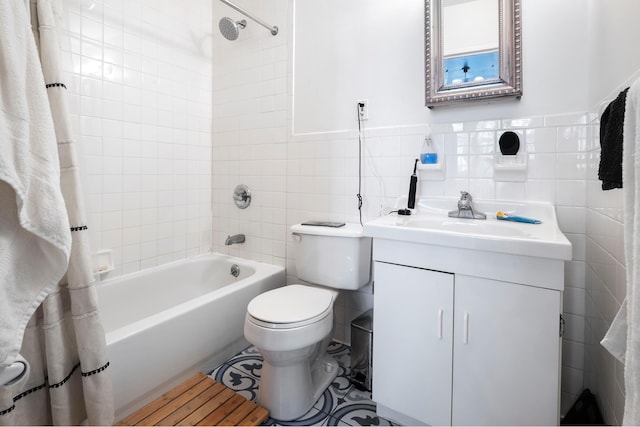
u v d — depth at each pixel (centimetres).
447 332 106
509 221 126
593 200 111
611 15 94
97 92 165
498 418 99
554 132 124
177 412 125
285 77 194
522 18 127
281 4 193
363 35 167
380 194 164
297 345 118
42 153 73
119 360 114
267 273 189
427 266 109
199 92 219
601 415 105
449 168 145
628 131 53
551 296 90
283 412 127
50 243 70
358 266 152
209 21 224
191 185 217
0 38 63
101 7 165
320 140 182
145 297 185
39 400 99
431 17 142
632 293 49
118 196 176
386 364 119
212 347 154
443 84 141
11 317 63
